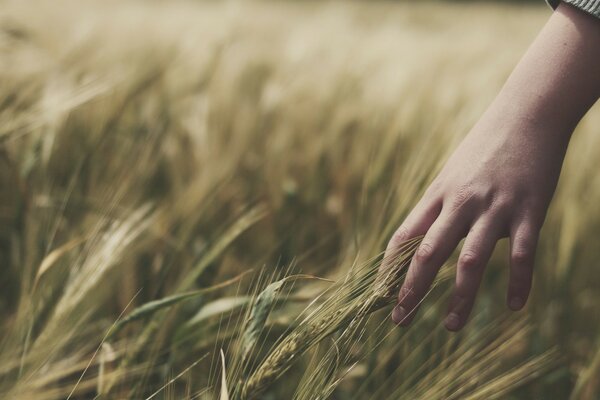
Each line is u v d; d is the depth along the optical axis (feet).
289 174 5.38
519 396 3.46
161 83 5.74
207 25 7.87
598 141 5.77
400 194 2.88
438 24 30.63
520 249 2.19
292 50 7.91
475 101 4.94
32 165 3.44
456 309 2.22
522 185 2.21
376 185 3.87
